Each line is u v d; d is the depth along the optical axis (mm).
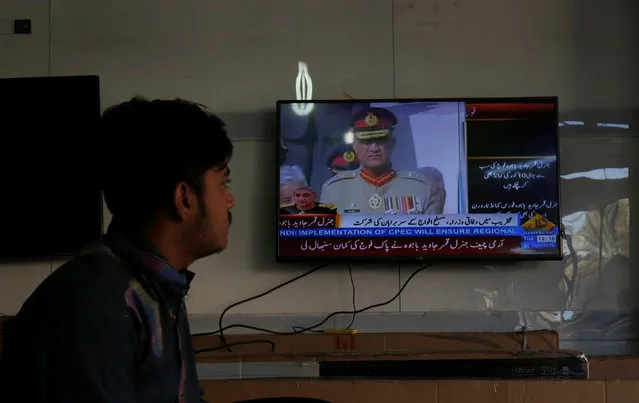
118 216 899
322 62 2602
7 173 2502
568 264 2543
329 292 2531
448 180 2447
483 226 2434
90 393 711
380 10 2613
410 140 2465
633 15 2602
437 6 2611
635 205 2566
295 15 2615
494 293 2529
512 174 2443
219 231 944
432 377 1935
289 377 1945
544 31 2604
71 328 735
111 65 2605
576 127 2584
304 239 2449
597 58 2600
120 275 825
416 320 2510
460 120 2461
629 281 2543
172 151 871
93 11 2617
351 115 2479
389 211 2447
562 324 2521
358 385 1835
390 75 2596
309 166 2469
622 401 1810
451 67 2600
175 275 887
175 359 883
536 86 2594
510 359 1964
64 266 833
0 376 749
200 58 2609
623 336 2516
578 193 2572
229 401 1841
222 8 2621
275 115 2586
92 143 896
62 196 2479
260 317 2510
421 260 2430
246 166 2578
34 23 2611
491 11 2611
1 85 2506
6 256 2496
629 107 2590
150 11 2617
